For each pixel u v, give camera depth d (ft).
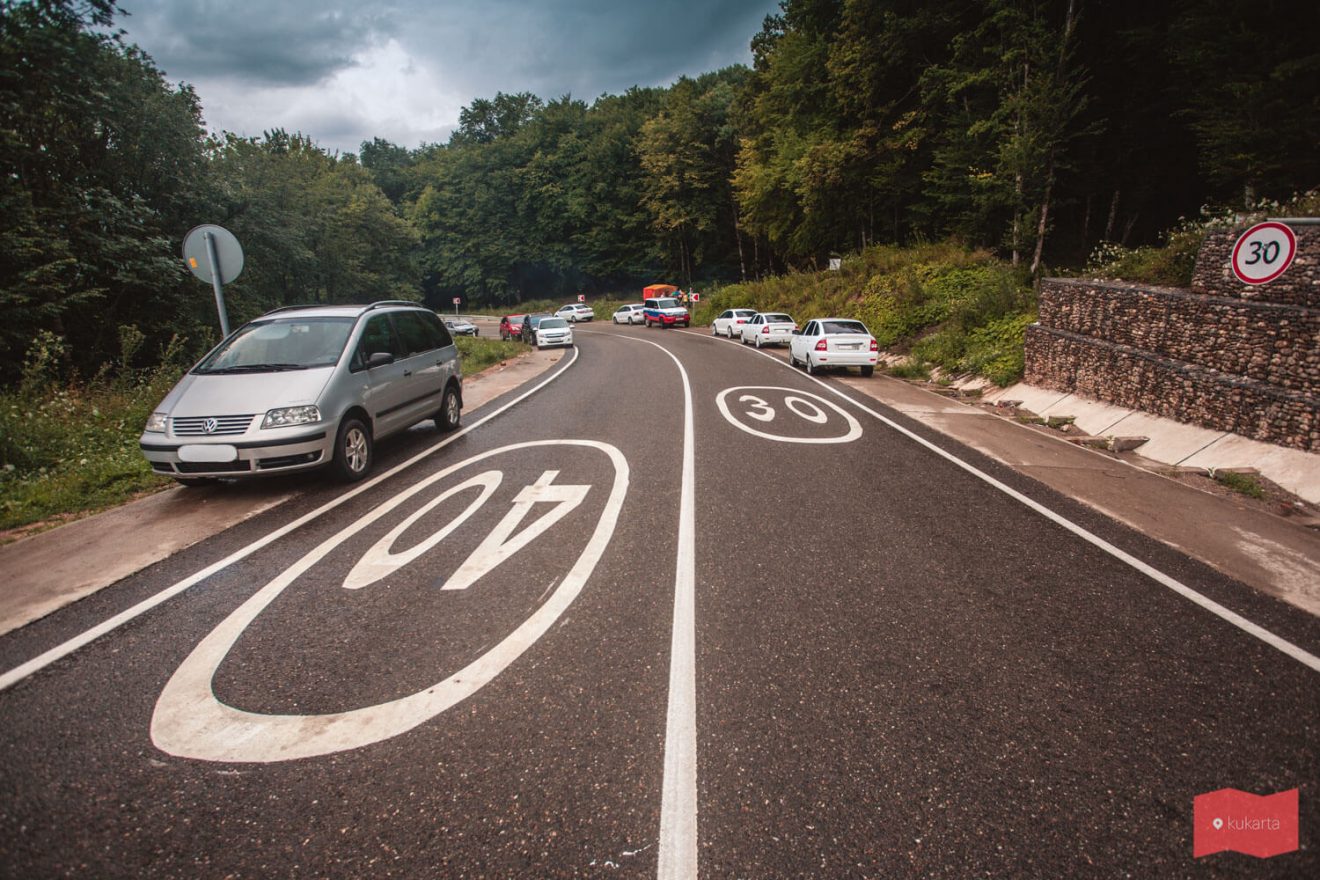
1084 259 77.56
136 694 9.57
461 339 100.83
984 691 9.55
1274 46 41.34
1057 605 12.42
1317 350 21.53
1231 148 41.24
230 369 21.39
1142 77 63.62
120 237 42.24
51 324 36.78
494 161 231.09
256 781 7.78
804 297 99.91
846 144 85.56
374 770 7.96
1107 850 6.70
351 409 21.72
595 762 8.07
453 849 6.77
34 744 8.41
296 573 14.06
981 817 7.16
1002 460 24.66
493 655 10.59
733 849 6.75
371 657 10.57
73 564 14.71
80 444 24.57
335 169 174.40
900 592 12.97
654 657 10.51
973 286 64.64
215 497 20.04
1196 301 26.94
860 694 9.49
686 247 188.55
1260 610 12.31
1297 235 23.30
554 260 222.69
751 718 8.93
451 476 22.11
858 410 36.32
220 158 65.87
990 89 68.13
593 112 237.04
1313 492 19.48
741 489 20.42
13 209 33.19
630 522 17.21
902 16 77.87
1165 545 15.78
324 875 6.44
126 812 7.25
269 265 76.95
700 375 53.62
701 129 159.94
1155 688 9.64
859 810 7.27
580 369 61.26
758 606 12.34
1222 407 24.22
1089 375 33.32
